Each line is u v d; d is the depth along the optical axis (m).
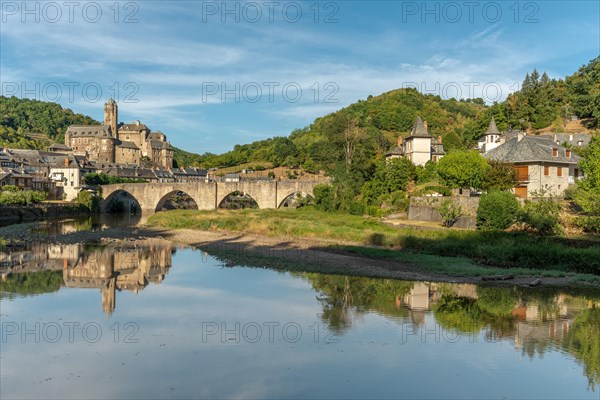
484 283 36.59
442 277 38.75
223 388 17.44
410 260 45.09
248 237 65.00
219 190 112.69
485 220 51.81
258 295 32.19
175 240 63.62
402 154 106.31
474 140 143.75
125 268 42.62
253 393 17.05
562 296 32.59
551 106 142.50
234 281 36.91
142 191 121.88
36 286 34.66
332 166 99.75
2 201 88.62
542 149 66.50
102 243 60.56
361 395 17.00
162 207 140.50
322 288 34.59
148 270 41.72
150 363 19.77
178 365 19.58
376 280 37.69
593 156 53.50
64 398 16.66
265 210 96.19
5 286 34.56
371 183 84.00
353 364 19.88
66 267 43.03
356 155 92.44
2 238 63.59
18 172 116.38
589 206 49.59
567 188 63.56
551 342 23.09
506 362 20.38
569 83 154.50
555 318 27.22
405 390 17.47
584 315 27.89
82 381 17.97
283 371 19.03
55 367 19.34
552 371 19.42
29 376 18.47
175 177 175.62
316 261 45.91
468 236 49.81
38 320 25.84
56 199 123.44
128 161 195.00
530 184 64.75
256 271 41.25
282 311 28.06
